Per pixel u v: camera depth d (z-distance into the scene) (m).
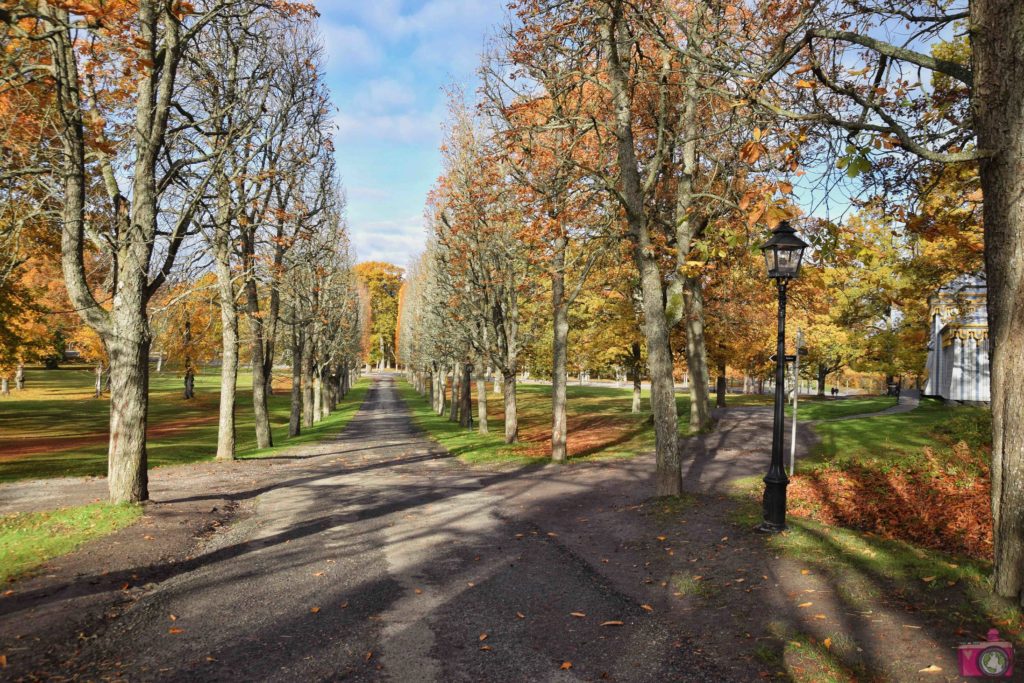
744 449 17.67
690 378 22.50
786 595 6.27
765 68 6.76
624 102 11.83
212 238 14.80
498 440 24.94
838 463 14.15
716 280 21.41
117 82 10.35
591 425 30.36
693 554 7.89
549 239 16.20
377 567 7.91
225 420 20.22
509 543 9.07
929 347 31.72
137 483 10.96
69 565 7.51
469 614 6.30
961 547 8.77
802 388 70.06
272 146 21.38
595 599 6.70
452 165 25.05
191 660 5.19
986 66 5.20
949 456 13.77
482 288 24.28
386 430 33.53
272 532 9.78
